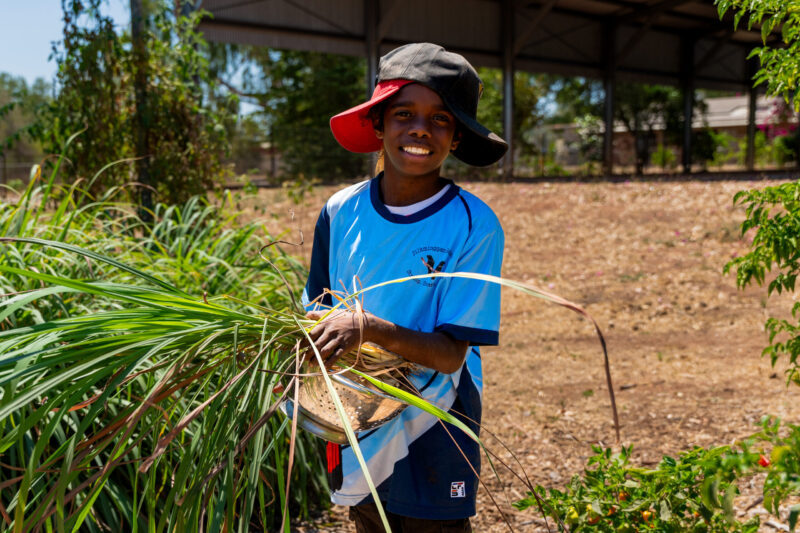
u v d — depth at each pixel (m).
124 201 5.42
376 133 1.94
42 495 1.73
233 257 3.90
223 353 1.61
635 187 12.08
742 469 1.23
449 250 1.77
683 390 4.64
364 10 17.53
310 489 3.31
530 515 3.14
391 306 1.78
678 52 24.72
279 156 18.70
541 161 24.62
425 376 1.75
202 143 5.92
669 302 6.89
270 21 16.19
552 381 4.98
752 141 26.55
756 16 2.10
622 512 1.89
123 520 2.61
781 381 4.65
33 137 5.69
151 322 1.49
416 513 1.78
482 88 1.83
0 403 1.24
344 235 1.94
